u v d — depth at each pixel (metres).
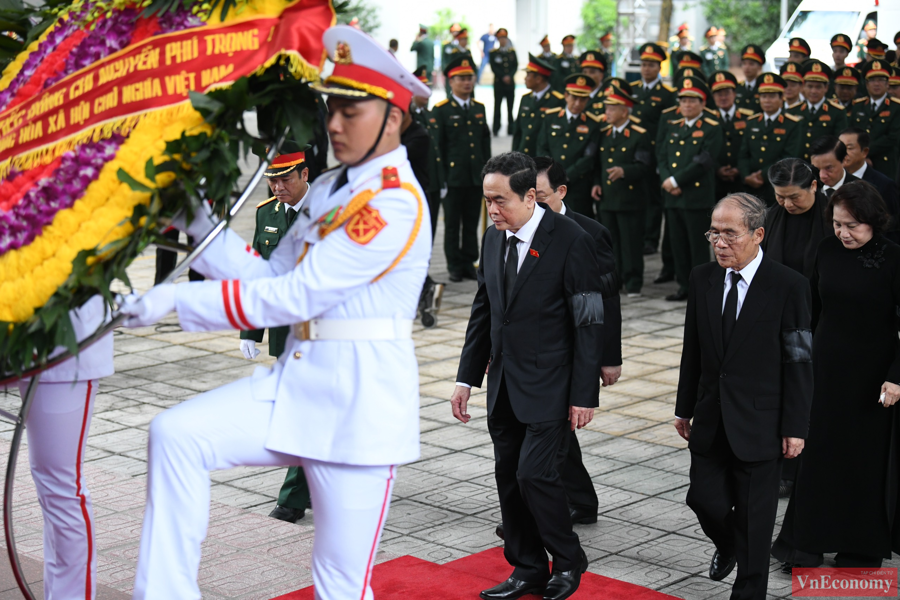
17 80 3.13
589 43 37.28
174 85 2.81
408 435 2.94
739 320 4.13
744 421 4.11
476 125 11.43
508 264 4.37
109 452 6.27
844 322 4.65
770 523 4.15
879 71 12.19
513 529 4.44
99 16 2.98
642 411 7.12
